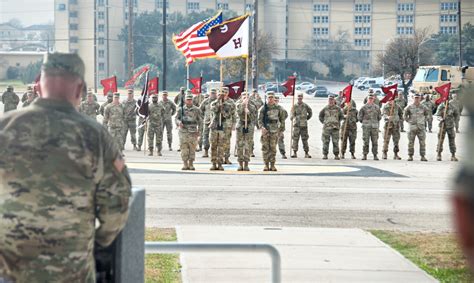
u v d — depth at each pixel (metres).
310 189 19.00
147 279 9.30
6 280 4.48
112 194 4.62
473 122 2.07
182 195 17.50
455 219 2.07
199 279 9.44
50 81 4.66
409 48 95.62
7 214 4.46
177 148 32.50
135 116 30.70
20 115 4.61
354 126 29.31
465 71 65.94
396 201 17.14
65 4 137.00
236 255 10.88
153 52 137.75
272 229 13.26
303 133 29.41
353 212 15.48
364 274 9.95
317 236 12.66
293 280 9.57
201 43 27.27
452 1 138.38
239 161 23.23
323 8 147.88
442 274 9.85
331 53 148.12
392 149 33.75
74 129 4.58
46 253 4.43
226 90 23.28
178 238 12.12
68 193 4.49
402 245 11.91
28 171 4.49
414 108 28.52
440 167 25.67
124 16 140.00
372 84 113.50
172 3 144.62
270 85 105.56
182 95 23.33
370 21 146.25
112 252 5.06
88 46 137.38
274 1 147.38
